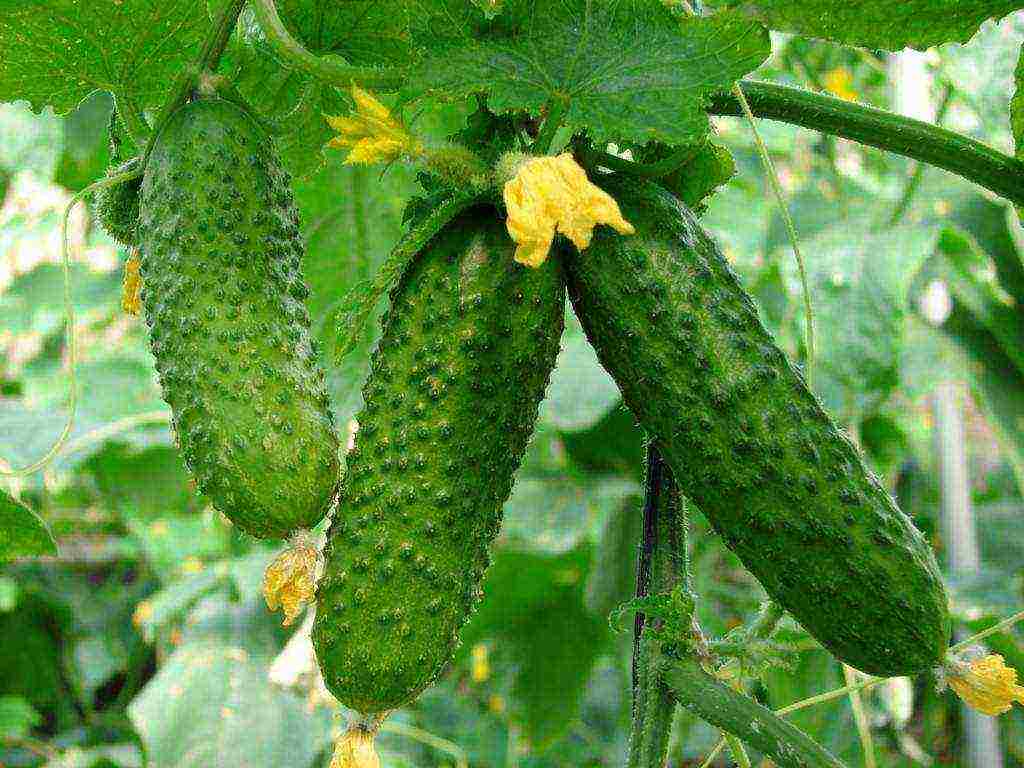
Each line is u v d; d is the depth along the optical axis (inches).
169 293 11.3
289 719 30.1
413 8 11.6
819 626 11.0
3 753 39.6
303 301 11.9
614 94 11.3
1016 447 27.6
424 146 11.4
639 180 12.1
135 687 43.7
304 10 14.0
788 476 10.9
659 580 12.6
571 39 11.5
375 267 17.4
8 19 12.9
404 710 36.8
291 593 10.7
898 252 24.1
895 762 34.0
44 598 43.7
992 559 36.2
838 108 13.2
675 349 11.3
